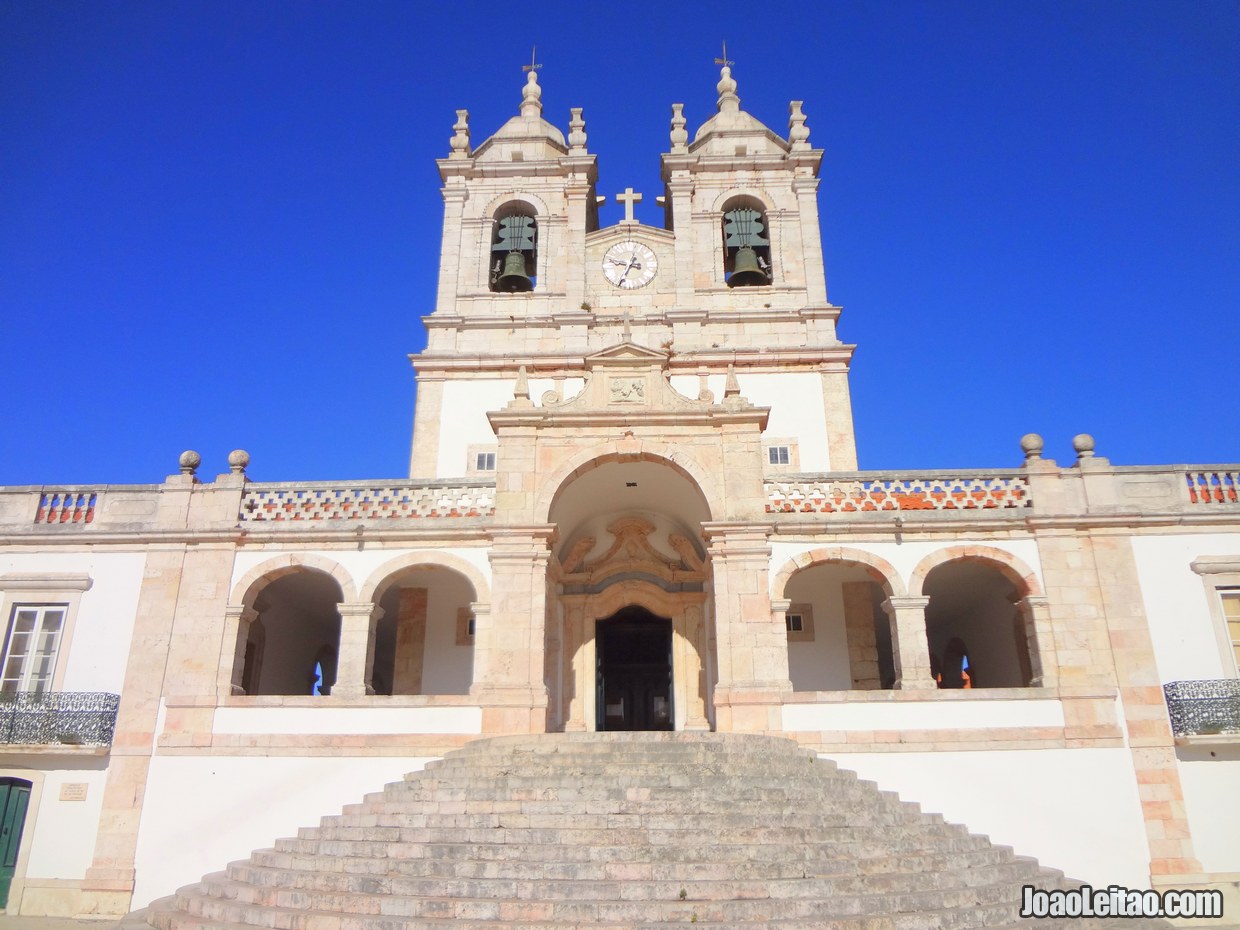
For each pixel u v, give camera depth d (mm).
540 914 10086
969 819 16812
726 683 17828
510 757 14586
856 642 21828
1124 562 18641
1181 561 18625
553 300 27469
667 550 22953
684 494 21172
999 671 24094
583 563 22797
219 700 18047
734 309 27203
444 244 28297
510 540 18828
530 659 18016
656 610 22312
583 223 28359
